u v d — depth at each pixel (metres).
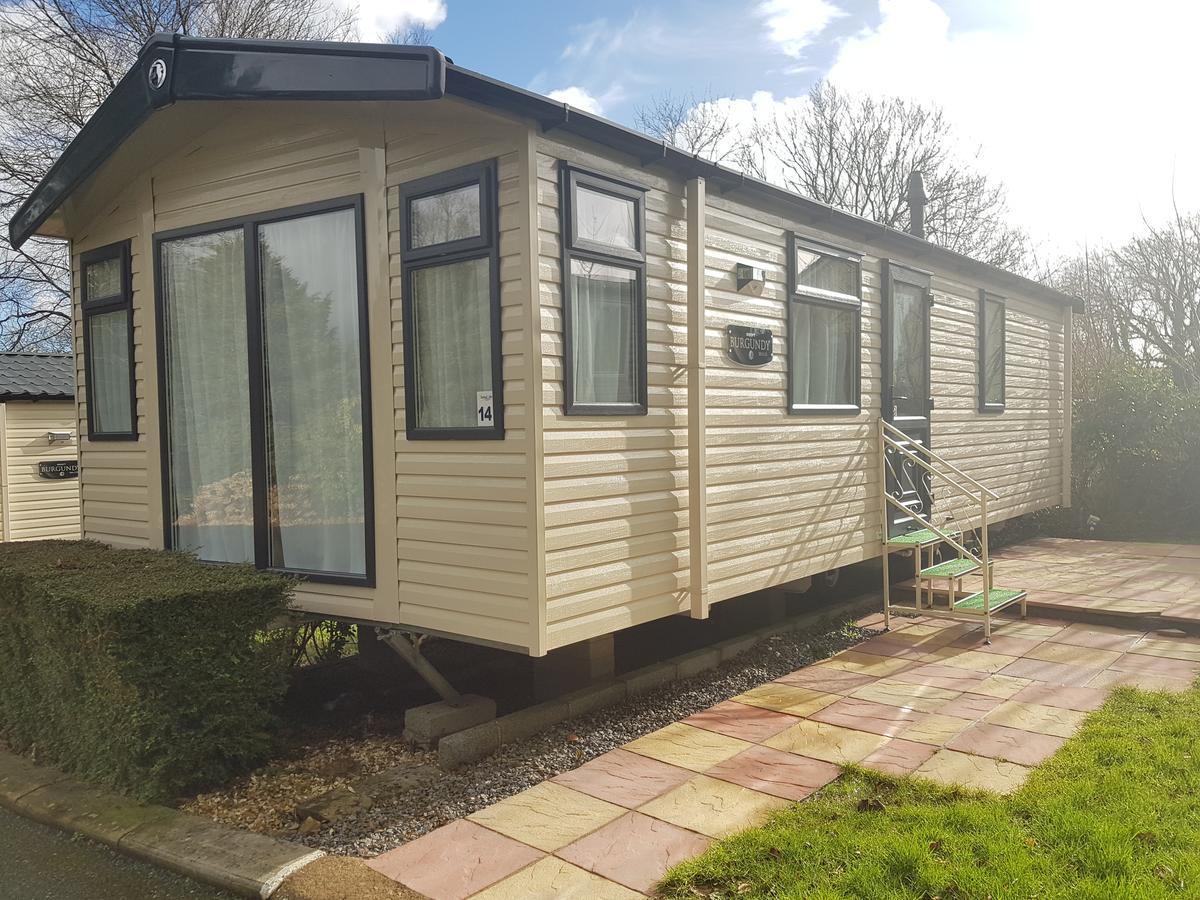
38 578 4.42
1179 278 14.96
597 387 4.59
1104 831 3.08
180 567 4.66
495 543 4.25
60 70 16.23
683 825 3.44
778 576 5.96
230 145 5.17
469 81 3.77
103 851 3.62
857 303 6.94
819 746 4.23
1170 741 4.02
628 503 4.69
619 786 3.84
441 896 2.96
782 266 6.06
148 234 5.65
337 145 4.75
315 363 4.99
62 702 4.31
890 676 5.39
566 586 4.26
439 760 4.20
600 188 4.54
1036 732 4.28
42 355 12.36
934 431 8.33
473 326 4.36
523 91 3.90
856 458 6.94
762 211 5.87
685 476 5.14
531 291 4.09
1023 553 9.85
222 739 4.07
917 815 3.35
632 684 5.10
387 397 4.63
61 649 4.19
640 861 3.17
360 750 4.50
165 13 16.78
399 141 4.55
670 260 5.07
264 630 4.36
